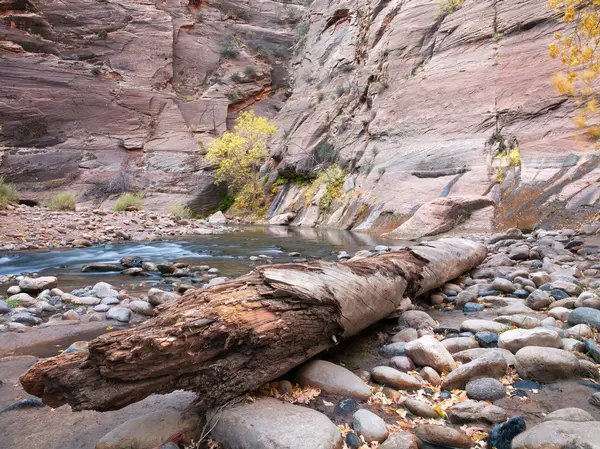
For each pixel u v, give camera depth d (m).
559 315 3.31
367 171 16.78
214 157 22.77
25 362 3.13
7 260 7.97
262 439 1.81
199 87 29.05
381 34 22.19
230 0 33.50
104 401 1.91
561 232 8.12
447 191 12.75
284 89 30.64
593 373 2.35
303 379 2.49
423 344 2.70
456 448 1.87
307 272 2.81
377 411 2.22
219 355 2.15
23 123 22.16
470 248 5.32
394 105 17.62
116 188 21.50
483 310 3.91
